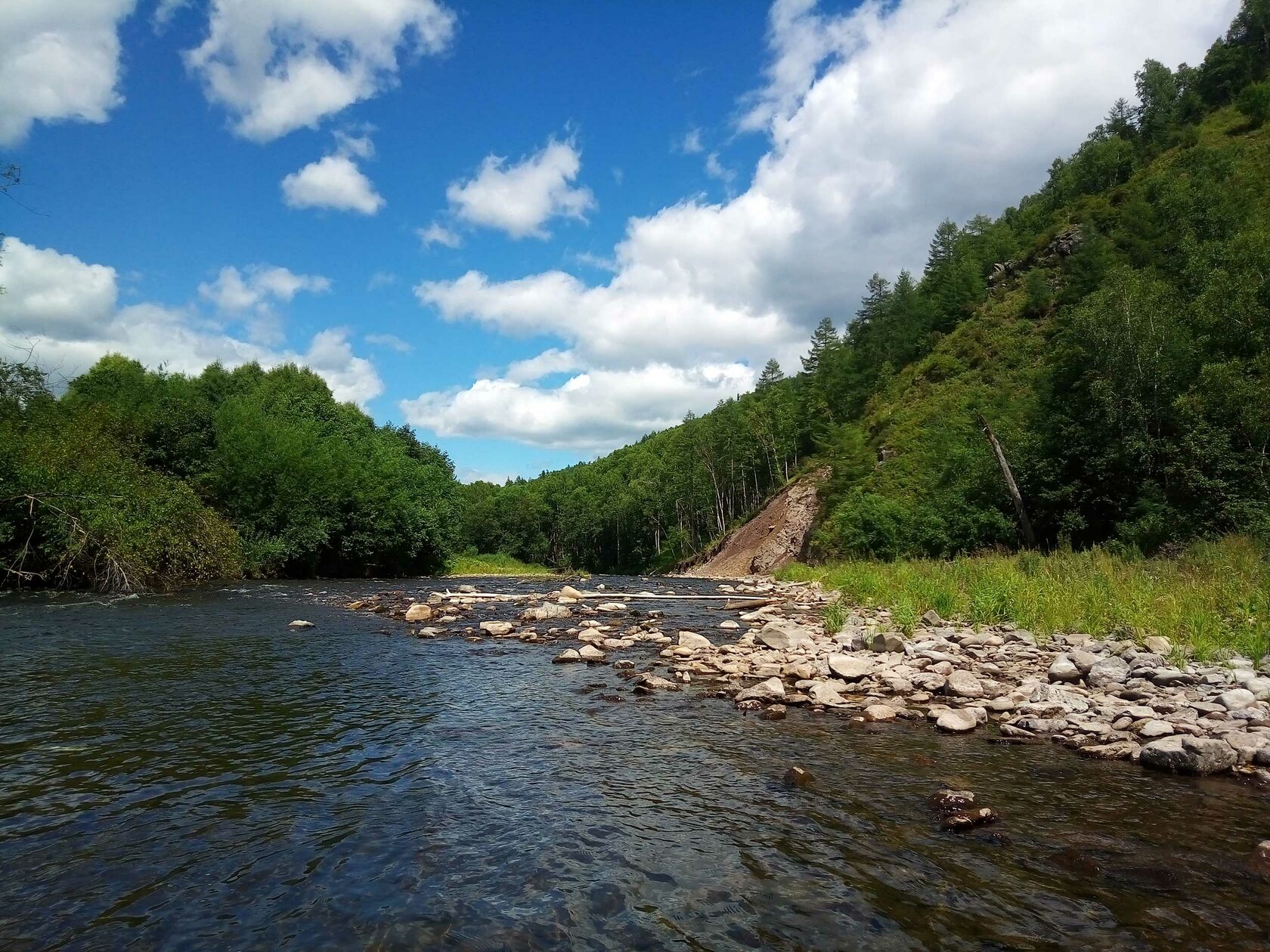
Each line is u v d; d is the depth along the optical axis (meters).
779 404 92.19
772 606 22.75
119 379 47.06
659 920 4.15
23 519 24.67
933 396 69.44
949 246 112.44
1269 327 29.30
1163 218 69.88
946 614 17.27
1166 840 5.22
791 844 5.22
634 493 115.44
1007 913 4.22
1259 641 10.68
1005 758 7.28
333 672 11.62
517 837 5.33
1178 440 29.47
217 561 30.83
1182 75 109.38
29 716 8.49
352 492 44.28
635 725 8.63
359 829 5.46
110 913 4.16
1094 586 16.77
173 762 6.97
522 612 21.27
